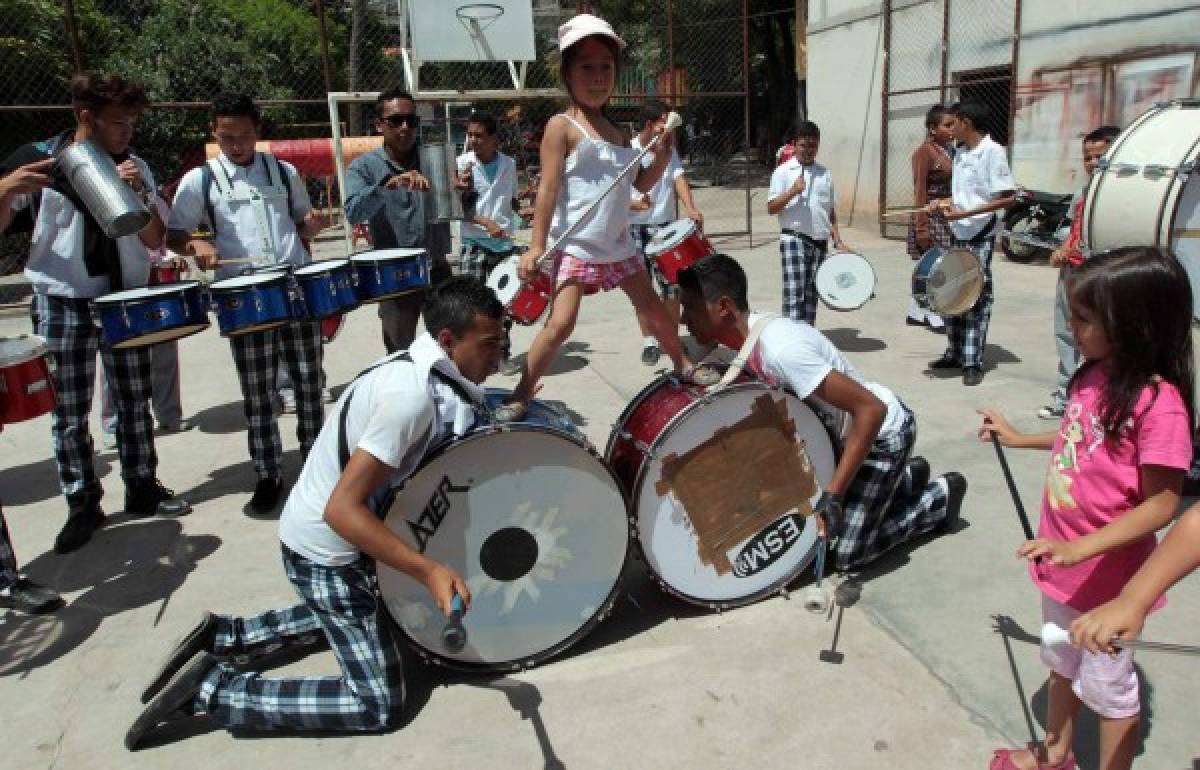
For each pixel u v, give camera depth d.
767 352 3.16
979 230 5.96
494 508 2.93
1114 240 4.18
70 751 2.83
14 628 3.56
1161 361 2.04
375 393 2.60
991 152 5.81
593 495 3.06
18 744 2.87
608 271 4.02
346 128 16.36
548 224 3.84
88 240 4.06
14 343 3.57
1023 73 10.96
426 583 2.48
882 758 2.61
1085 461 2.18
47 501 4.88
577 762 2.67
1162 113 4.23
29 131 12.59
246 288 3.97
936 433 5.15
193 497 4.79
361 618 2.74
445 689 3.04
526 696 2.98
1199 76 9.00
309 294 4.21
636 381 6.49
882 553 3.77
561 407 5.93
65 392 4.18
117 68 13.48
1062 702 2.39
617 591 3.17
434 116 10.71
